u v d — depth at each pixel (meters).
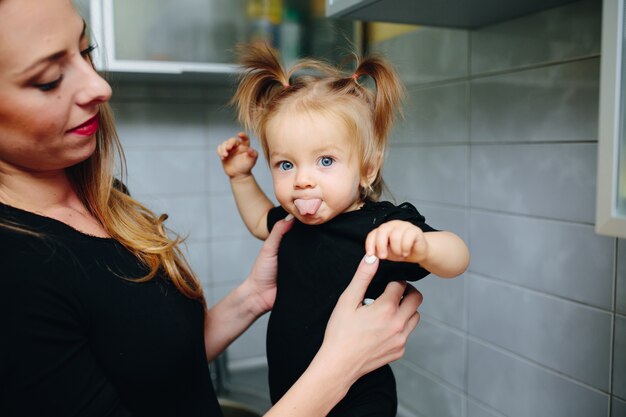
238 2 1.22
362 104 0.69
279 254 0.78
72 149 0.59
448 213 1.27
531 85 1.02
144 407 0.62
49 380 0.53
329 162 0.66
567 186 0.96
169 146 1.62
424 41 1.32
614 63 0.58
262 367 1.79
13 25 0.49
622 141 0.59
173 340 0.64
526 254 1.06
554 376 1.02
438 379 1.35
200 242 1.69
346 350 0.61
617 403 0.90
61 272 0.56
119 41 1.15
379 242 0.56
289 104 0.68
